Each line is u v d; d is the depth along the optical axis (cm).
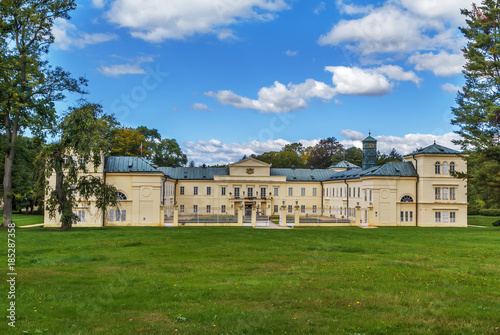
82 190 4572
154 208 5950
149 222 5931
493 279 2038
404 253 3002
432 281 1962
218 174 8981
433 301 1602
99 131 4706
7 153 4634
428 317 1412
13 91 4372
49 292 1652
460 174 5556
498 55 5353
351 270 2208
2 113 4447
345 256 2802
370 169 7306
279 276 2027
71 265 2320
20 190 7262
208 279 1944
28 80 4466
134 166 6041
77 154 4488
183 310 1441
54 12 4619
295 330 1269
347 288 1783
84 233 4184
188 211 8694
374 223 6475
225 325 1299
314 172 9556
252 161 8962
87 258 2561
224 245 3381
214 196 8781
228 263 2445
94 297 1598
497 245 3562
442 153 6562
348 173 8231
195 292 1673
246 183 8900
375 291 1744
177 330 1253
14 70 4522
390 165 6756
